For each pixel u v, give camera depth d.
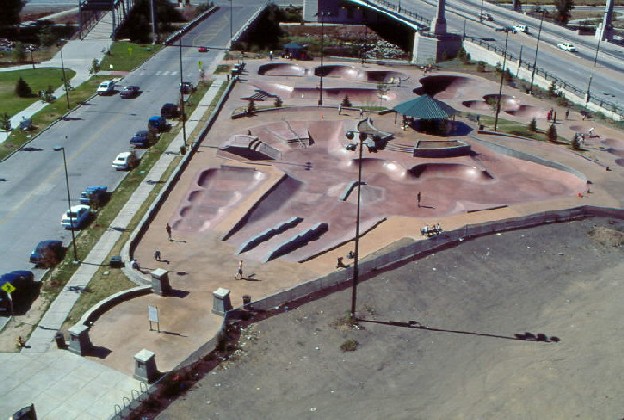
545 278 57.94
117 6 153.12
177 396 40.91
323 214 69.69
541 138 92.00
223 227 64.31
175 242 61.38
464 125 95.56
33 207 69.44
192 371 42.91
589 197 74.12
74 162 81.69
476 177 79.94
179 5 184.62
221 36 151.25
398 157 83.25
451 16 164.62
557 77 118.44
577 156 85.62
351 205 72.00
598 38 150.38
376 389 42.88
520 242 63.50
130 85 114.00
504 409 41.78
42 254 58.25
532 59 129.25
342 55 155.75
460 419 40.62
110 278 55.31
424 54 139.88
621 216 69.62
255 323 48.62
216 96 108.62
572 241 64.44
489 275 57.72
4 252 60.25
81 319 47.75
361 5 171.75
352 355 46.03
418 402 41.91
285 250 60.66
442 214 70.56
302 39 171.25
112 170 79.75
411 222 67.69
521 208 71.31
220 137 89.00
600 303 54.72
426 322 50.53
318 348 46.47
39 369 43.31
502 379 44.69
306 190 75.44
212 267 56.94
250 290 53.25
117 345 45.62
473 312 52.38
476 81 120.38
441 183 78.88
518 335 49.81
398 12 160.75
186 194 71.75
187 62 129.62
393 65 130.50
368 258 58.81
